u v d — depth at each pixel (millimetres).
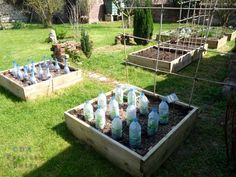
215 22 12742
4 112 4684
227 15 10992
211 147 3525
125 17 15258
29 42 11781
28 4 17828
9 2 19875
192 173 3078
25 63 7973
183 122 3451
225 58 7750
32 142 3764
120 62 7617
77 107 4074
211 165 3193
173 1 17406
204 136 3781
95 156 3410
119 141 3293
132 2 15234
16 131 4051
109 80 6195
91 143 3543
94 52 9008
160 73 6566
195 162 3252
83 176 3080
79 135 3748
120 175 3070
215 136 3768
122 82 6039
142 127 3594
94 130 3391
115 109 3762
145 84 5852
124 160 3037
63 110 4691
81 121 3627
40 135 3928
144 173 2875
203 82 5852
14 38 13141
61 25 18000
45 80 5418
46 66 6086
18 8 20391
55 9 17188
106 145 3240
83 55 8258
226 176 3010
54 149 3574
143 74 6520
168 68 6523
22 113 4609
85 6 18781
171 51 8188
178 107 4023
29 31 15617
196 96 5125
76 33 10203
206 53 8367
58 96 5293
